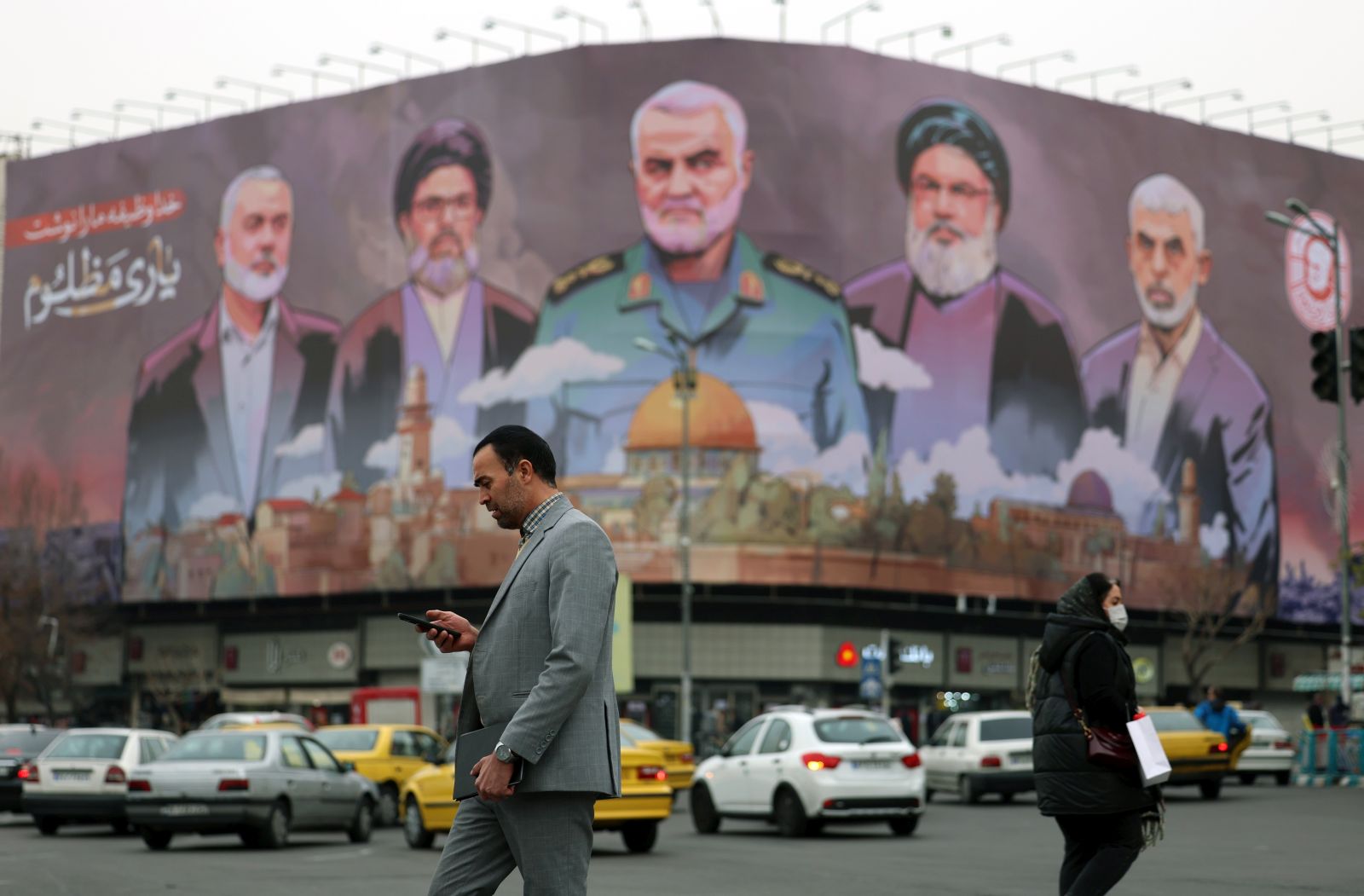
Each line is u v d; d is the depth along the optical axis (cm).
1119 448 6650
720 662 5966
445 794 2000
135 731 2378
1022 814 2650
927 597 6162
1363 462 7400
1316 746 3494
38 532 7238
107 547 7088
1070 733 774
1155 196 6894
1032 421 6388
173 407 7000
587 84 6194
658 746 2917
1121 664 772
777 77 6109
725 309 5972
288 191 6769
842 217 6084
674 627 5991
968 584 6128
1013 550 6256
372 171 6575
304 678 6675
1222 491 6950
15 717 6925
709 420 5903
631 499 5912
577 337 6084
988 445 6250
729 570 5806
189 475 6900
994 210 6400
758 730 2278
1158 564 6700
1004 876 1498
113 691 7125
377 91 6600
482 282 6272
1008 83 6525
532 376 6131
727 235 6022
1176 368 6869
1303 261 7362
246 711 6775
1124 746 761
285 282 6731
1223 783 3600
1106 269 6688
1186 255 6962
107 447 7169
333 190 6656
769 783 2181
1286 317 7269
